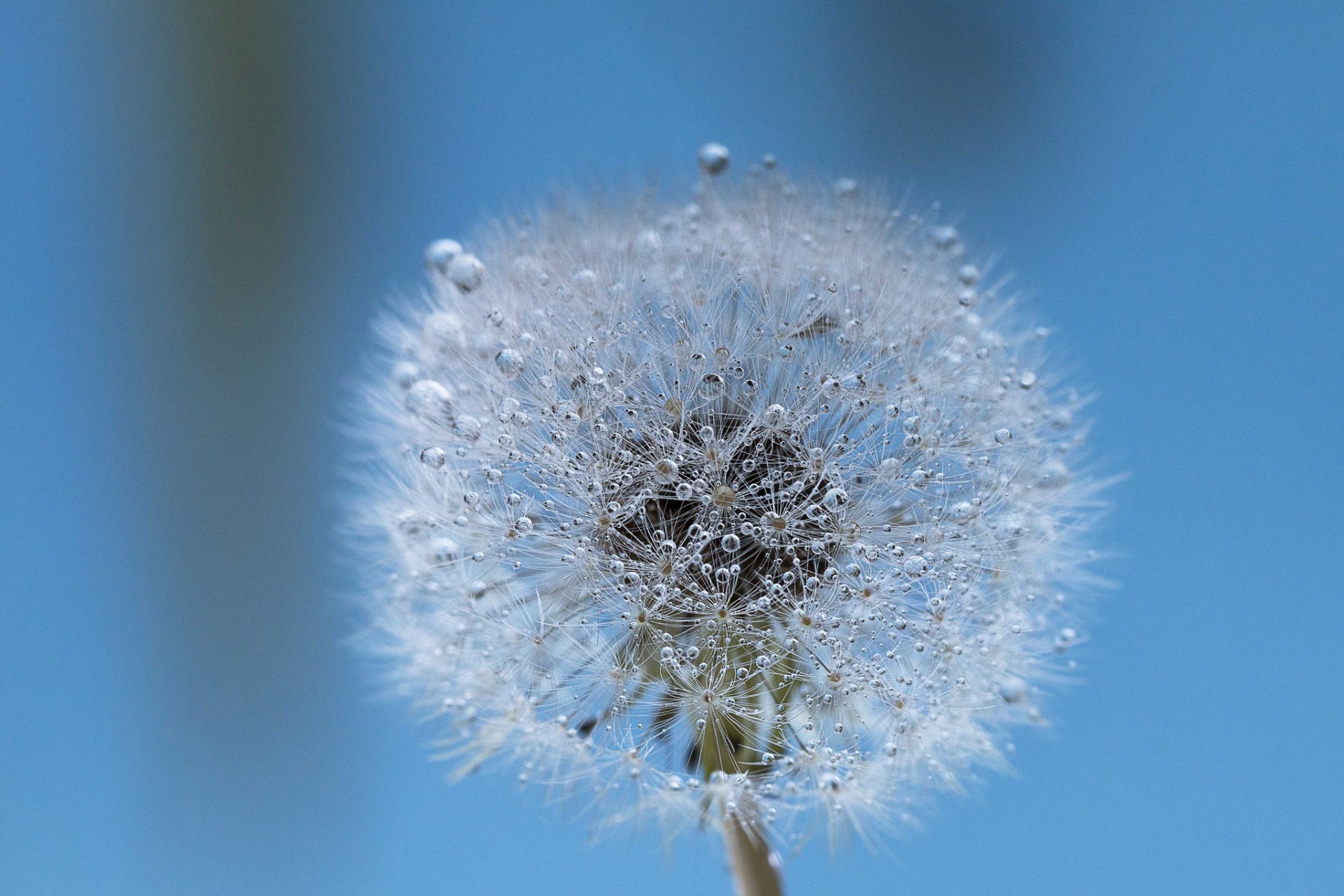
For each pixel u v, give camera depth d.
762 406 0.23
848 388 0.23
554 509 0.23
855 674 0.23
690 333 0.23
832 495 0.23
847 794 0.23
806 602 0.23
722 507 0.23
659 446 0.23
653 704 0.23
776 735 0.23
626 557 0.23
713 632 0.23
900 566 0.23
